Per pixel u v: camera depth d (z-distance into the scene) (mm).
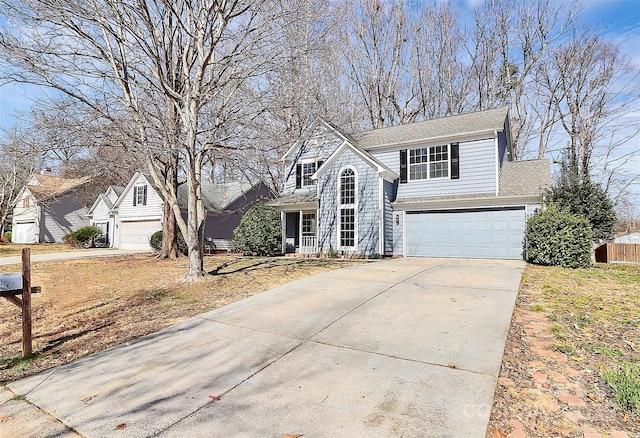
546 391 3168
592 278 8055
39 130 8133
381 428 2783
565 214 10992
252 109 10039
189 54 9531
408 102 28094
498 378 3439
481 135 13844
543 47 25000
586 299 5973
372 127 26797
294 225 18703
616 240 24375
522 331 4613
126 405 3387
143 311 6789
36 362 4641
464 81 27609
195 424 2994
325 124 17000
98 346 5125
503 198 12875
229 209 22766
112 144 8820
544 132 25703
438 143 14758
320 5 9914
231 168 10820
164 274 10703
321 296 6926
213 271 10570
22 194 29516
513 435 2627
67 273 12000
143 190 23922
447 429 2719
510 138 17844
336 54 20297
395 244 15273
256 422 2975
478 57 27234
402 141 15438
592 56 23562
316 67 16000
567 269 9773
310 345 4590
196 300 7340
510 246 12945
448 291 6742
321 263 12203
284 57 9602
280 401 3289
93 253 19781
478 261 12180
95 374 4145
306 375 3775
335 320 5453
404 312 5590
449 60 27547
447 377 3510
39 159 9219
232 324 5648
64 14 7742
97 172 10320
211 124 9859
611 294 6320
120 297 7961
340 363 3998
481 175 13797
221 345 4816
